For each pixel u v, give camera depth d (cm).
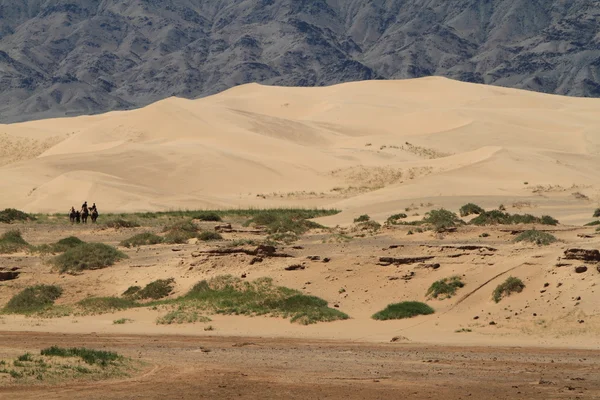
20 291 8769
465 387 4416
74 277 9138
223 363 5134
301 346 5981
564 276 7062
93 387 4294
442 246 8500
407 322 6919
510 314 6762
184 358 5347
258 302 7644
